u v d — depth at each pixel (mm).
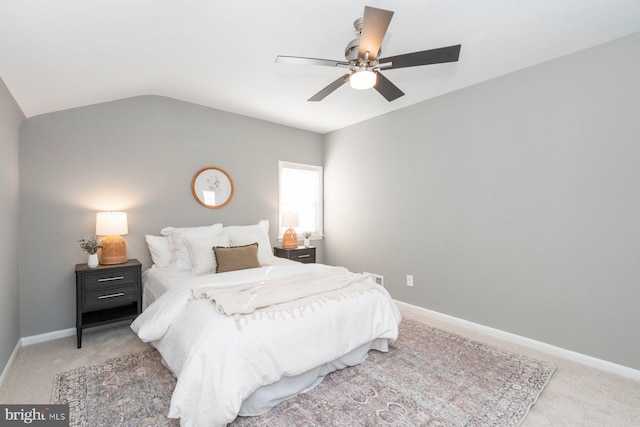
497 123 2900
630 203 2217
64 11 1610
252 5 1818
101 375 2182
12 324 2439
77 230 2994
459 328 3111
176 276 2855
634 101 2189
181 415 1531
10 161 2375
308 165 4762
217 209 3889
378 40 1697
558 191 2543
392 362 2371
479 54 2473
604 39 2264
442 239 3350
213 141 3844
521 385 2062
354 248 4398
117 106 3209
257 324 1784
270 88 3193
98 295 2760
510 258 2826
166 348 1975
